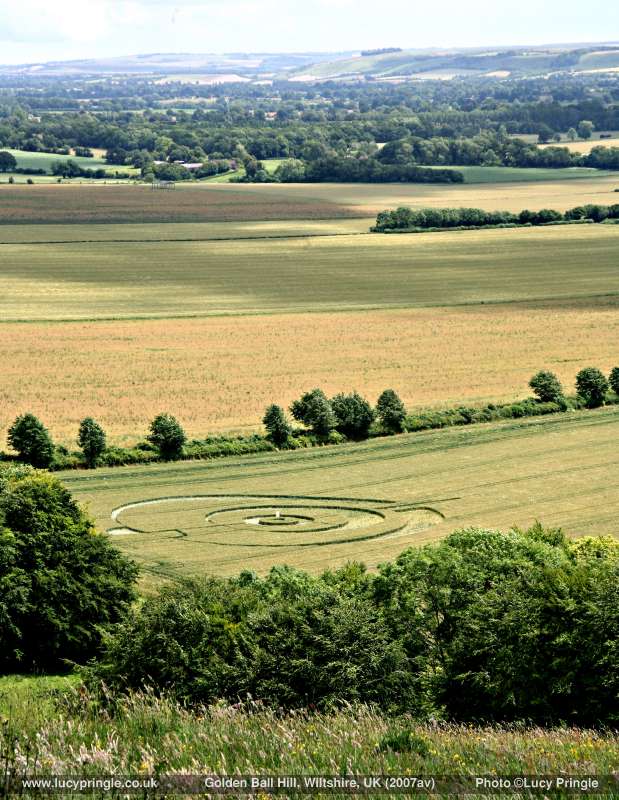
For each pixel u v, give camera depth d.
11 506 78.62
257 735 31.91
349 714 36.09
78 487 134.12
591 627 48.75
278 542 114.44
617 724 47.06
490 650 50.72
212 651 53.06
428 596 59.84
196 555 109.69
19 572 75.12
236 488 135.00
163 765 29.11
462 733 35.06
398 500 129.75
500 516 123.31
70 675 73.56
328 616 53.06
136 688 52.12
